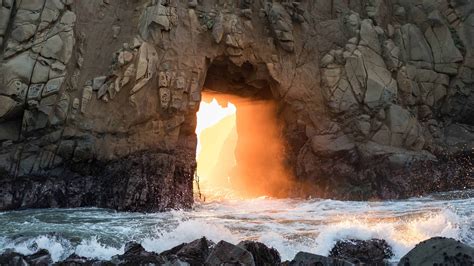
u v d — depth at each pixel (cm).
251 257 947
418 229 1280
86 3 2203
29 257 1070
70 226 1477
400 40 2495
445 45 2494
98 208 1884
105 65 2136
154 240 1262
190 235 1312
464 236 1225
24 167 1883
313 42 2448
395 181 2139
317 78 2388
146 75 2069
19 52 1945
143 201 1897
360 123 2253
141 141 2031
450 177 2236
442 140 2367
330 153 2248
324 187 2266
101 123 2017
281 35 2348
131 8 2308
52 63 1972
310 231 1390
